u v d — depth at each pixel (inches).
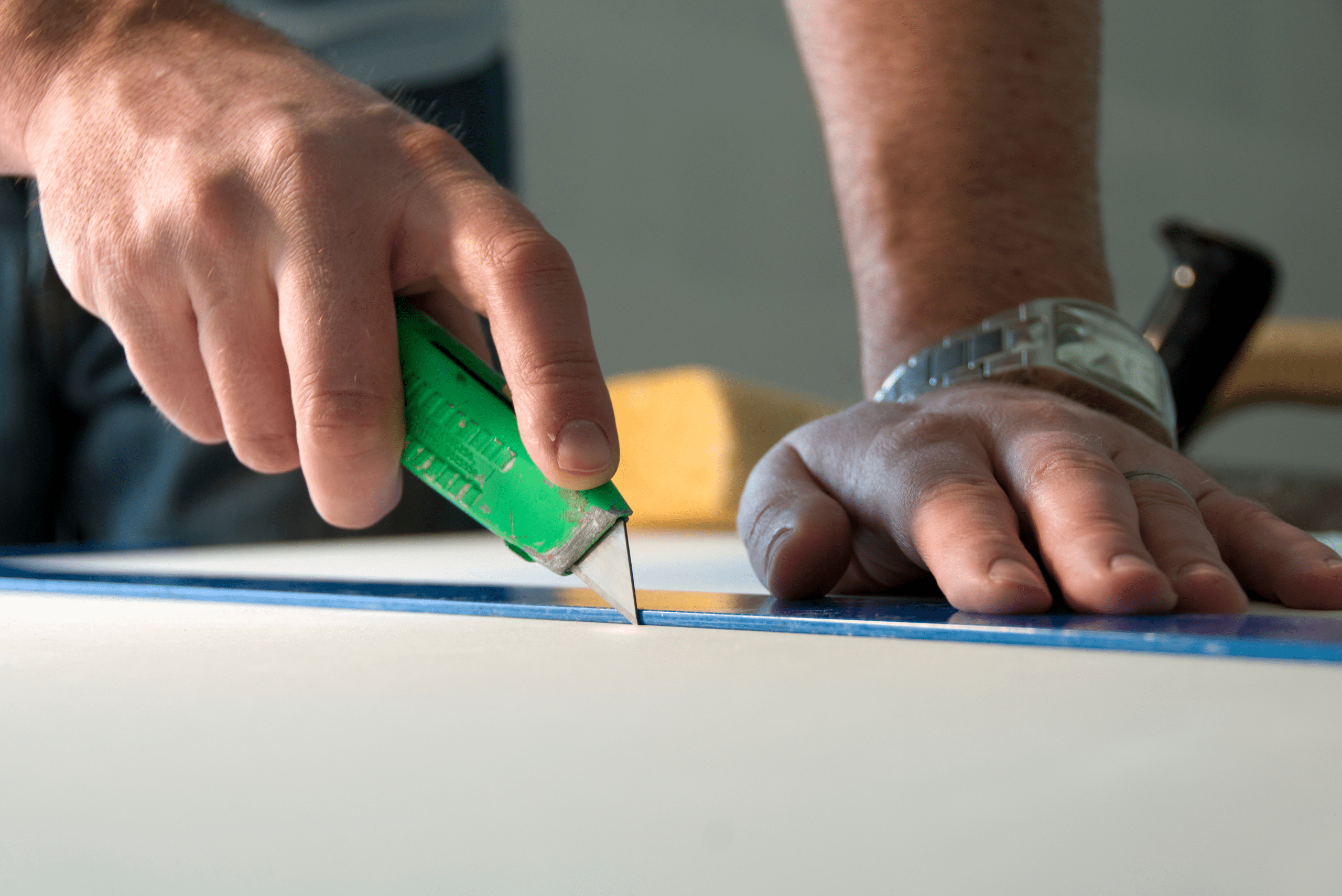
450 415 15.1
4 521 48.6
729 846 5.3
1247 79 190.9
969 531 13.4
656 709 7.4
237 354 17.3
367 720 7.3
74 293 19.2
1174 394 36.1
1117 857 5.0
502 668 9.4
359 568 25.9
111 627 13.8
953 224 24.7
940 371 20.7
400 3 47.6
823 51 28.7
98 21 18.6
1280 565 13.6
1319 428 198.8
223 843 5.9
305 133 16.1
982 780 5.7
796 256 144.2
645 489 55.5
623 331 132.6
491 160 53.2
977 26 25.0
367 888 5.7
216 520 49.1
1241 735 6.2
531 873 5.5
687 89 135.9
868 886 5.1
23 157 20.2
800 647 10.7
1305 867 4.9
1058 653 9.8
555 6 127.4
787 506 16.1
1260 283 35.6
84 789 6.4
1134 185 178.4
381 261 15.7
